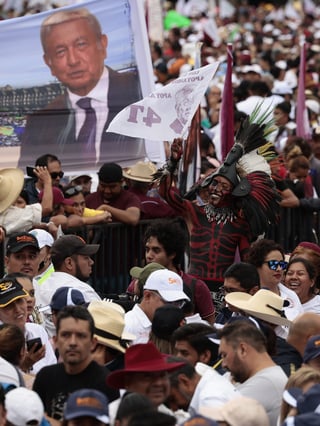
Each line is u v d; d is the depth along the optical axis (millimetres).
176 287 22531
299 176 34719
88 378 18875
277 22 96062
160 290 22422
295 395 17531
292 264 25922
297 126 39719
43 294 24547
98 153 31344
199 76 27609
